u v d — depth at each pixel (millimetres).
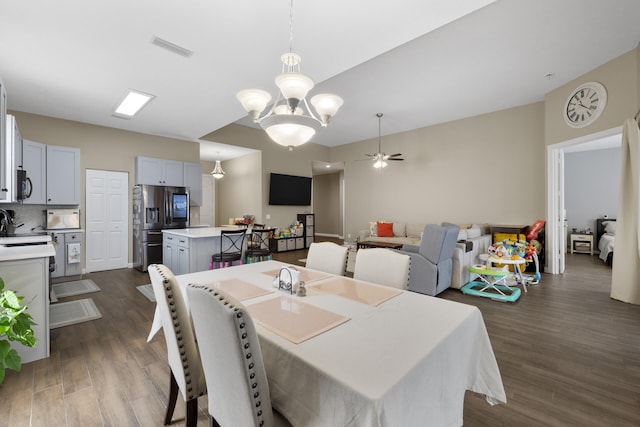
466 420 1576
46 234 4168
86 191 4840
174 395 1540
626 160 3408
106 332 2650
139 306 3307
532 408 1666
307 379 924
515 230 5102
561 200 4809
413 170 6934
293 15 2121
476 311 1394
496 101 5164
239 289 1722
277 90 3486
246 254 4211
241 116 4430
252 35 2365
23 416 1604
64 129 4613
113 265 5117
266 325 1209
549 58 3670
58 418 1596
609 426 1525
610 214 6754
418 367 929
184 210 5496
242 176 7883
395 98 4984
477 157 5938
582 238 6688
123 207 5223
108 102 3865
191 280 1929
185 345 1266
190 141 6055
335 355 972
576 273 4840
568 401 1720
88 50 2592
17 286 2115
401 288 1903
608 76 3770
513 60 3709
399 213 7223
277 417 1048
